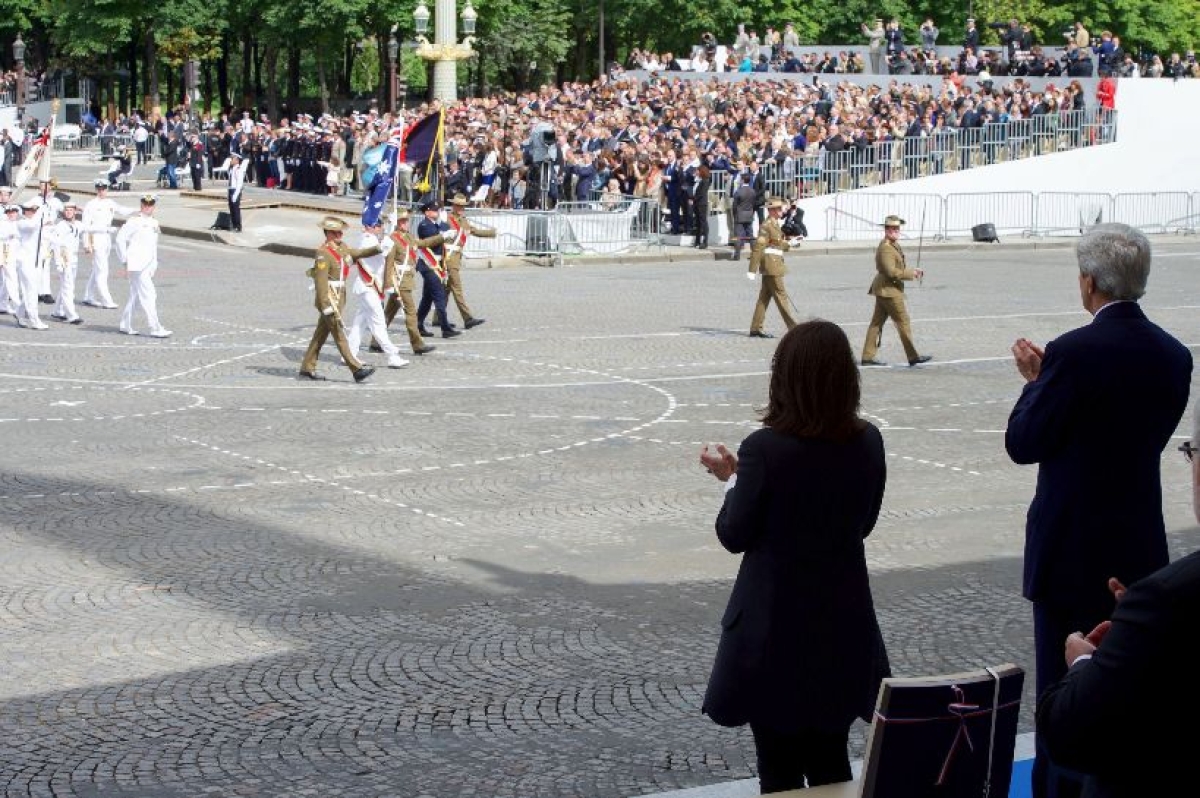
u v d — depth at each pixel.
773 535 5.98
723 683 6.04
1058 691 4.12
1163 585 3.91
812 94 49.47
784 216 42.47
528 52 78.19
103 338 25.55
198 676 9.70
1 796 7.80
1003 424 18.53
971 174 47.31
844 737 6.25
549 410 19.16
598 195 43.03
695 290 33.34
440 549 12.84
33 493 14.75
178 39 77.56
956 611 11.17
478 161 45.53
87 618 10.93
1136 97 50.12
